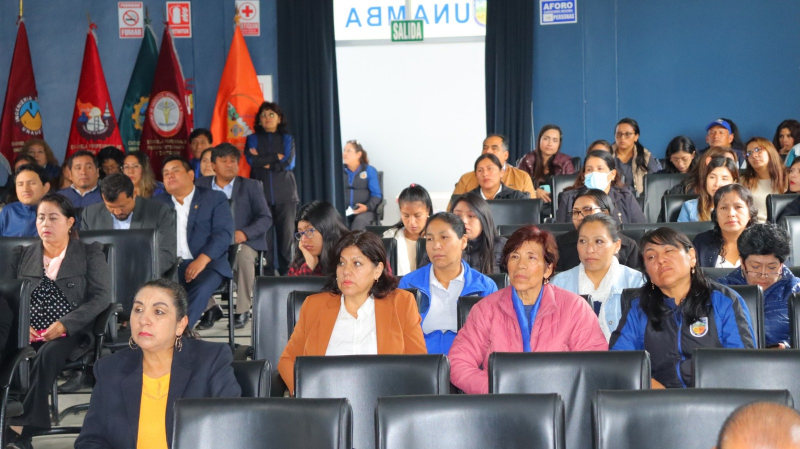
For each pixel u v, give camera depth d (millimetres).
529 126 8672
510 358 2436
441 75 9523
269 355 3520
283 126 7902
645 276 3125
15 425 3746
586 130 8891
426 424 2055
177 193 5715
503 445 2045
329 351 3127
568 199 5648
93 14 8445
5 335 3375
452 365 3025
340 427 2070
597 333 3078
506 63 8633
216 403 2141
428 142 9648
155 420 2564
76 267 4156
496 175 5953
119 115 8492
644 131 8883
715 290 3002
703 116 8828
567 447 2389
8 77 8305
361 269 3088
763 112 8773
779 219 5082
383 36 9398
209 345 2648
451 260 3484
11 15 8344
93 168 6141
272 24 8562
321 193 8578
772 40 8703
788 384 2363
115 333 4199
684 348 2967
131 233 4578
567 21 8805
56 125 8484
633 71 8828
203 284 5359
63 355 3951
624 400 2047
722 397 2045
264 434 2098
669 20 8766
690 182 5973
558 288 3146
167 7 8484
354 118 9648
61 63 8461
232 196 6395
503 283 3699
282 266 7941
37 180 5434
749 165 6074
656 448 2021
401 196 4312
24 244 4375
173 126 8172
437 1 9320
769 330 3369
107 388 2576
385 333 3115
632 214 5691
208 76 8555
